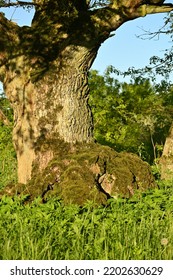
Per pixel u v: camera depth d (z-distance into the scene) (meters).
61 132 12.01
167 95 21.05
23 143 12.17
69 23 12.14
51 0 12.42
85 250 7.45
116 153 11.59
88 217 8.85
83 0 12.62
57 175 11.16
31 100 12.13
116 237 8.03
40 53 12.16
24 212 9.02
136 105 21.08
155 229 8.48
